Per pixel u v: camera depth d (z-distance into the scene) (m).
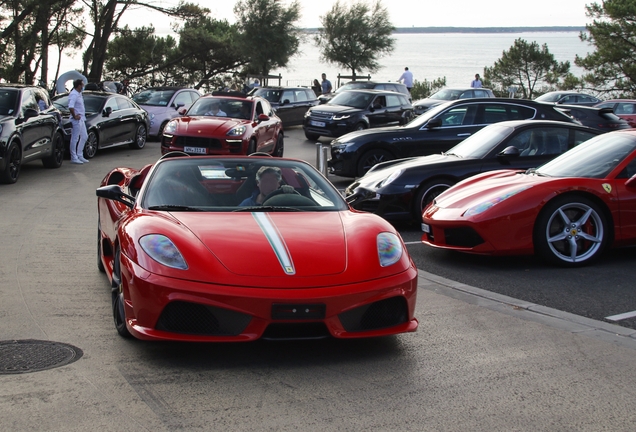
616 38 38.81
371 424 3.32
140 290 4.05
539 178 7.20
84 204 10.62
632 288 6.12
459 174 9.05
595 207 6.88
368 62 46.25
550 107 12.38
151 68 41.34
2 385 3.71
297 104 27.78
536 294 5.96
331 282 4.06
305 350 4.39
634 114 28.19
